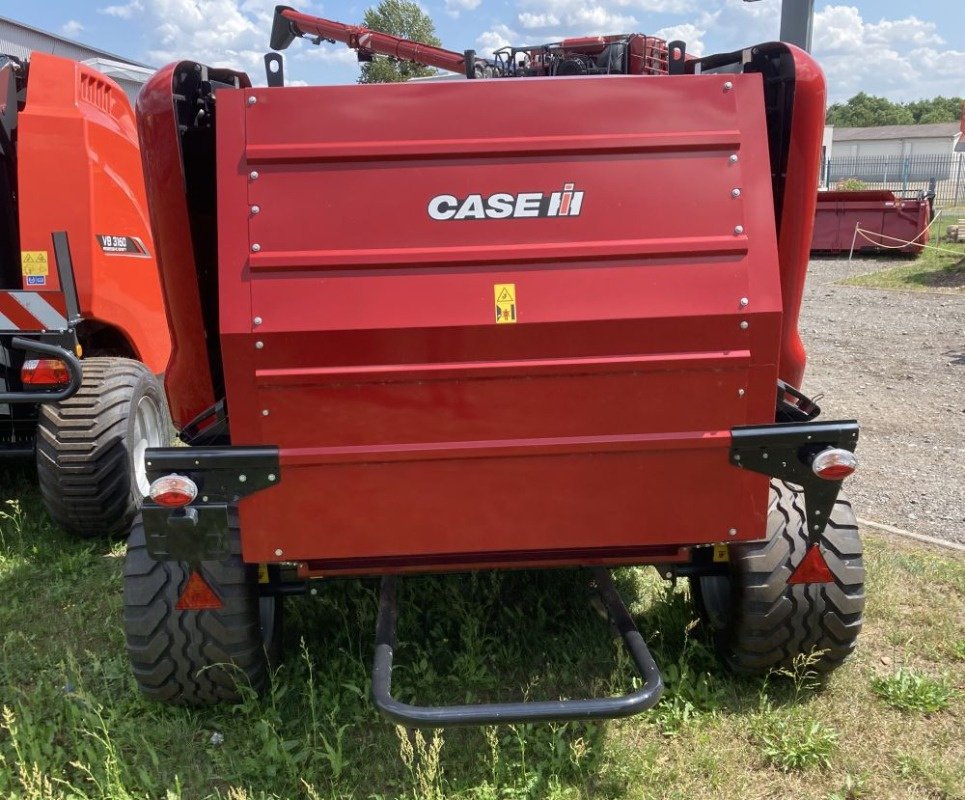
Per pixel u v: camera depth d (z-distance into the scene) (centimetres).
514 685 342
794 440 266
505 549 277
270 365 252
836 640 316
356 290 251
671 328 256
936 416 758
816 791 285
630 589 418
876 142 8050
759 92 259
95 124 488
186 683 309
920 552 472
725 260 257
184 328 283
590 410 262
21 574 454
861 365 959
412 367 254
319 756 293
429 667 344
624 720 318
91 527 486
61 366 442
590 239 254
